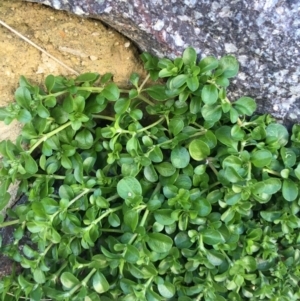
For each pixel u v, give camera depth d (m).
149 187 0.16
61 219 0.15
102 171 0.16
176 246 0.16
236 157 0.15
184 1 0.14
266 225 0.16
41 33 0.15
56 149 0.15
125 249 0.14
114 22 0.14
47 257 0.16
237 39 0.14
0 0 0.15
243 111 0.15
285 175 0.15
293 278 0.17
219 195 0.15
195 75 0.14
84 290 0.15
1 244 0.17
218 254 0.15
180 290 0.16
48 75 0.15
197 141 0.15
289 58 0.14
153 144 0.16
